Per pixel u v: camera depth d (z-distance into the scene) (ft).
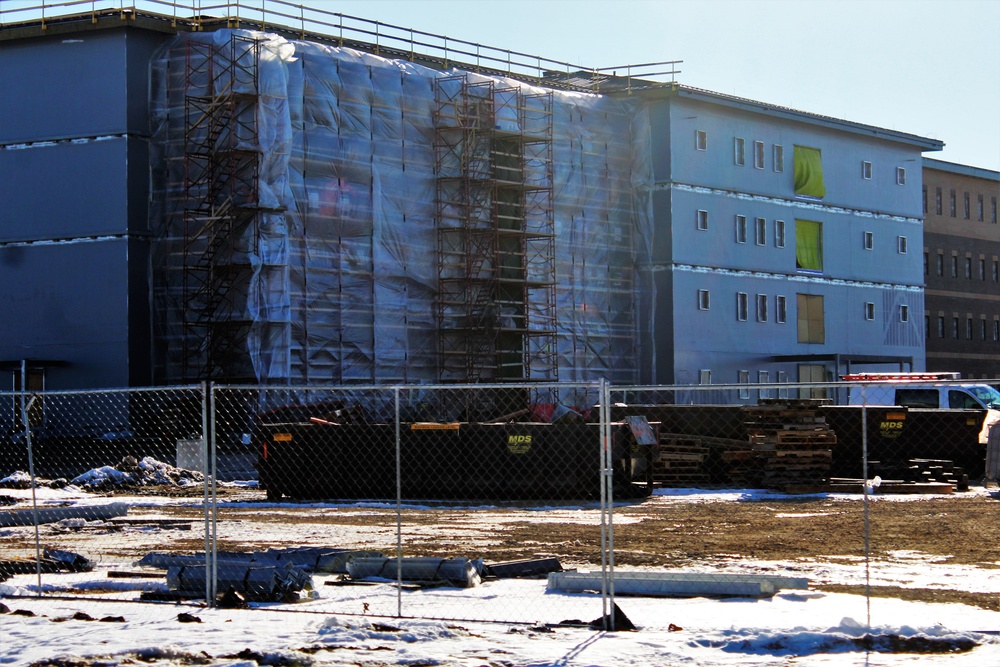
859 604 42.11
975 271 300.40
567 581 45.91
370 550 54.70
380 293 175.83
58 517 74.23
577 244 206.18
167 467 111.45
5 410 164.04
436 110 186.80
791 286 235.20
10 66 174.60
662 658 32.27
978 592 45.85
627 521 73.87
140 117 170.81
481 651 33.14
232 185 164.35
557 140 204.85
